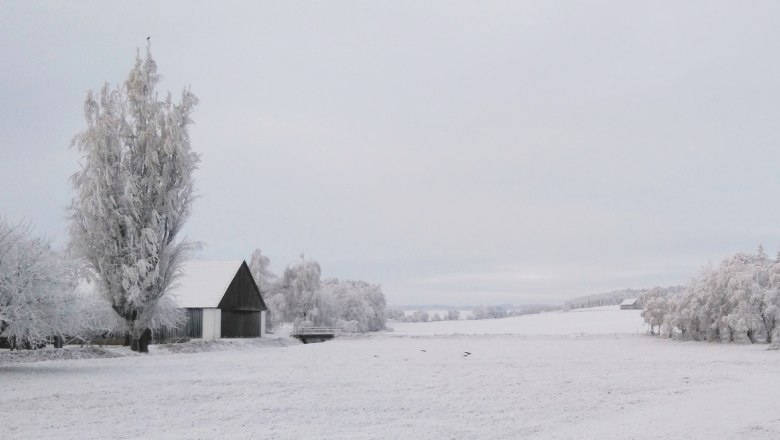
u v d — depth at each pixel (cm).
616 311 16138
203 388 2439
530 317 16375
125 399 2147
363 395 2270
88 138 4200
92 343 5053
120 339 5050
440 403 2089
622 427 1576
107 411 1911
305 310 9250
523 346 5478
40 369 3167
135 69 4341
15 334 2997
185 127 4434
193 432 1588
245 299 6362
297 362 3731
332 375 2950
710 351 4556
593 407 2003
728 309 5606
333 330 8156
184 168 4412
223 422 1736
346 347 5578
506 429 1639
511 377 2870
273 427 1661
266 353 4644
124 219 4203
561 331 8856
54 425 1688
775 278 5209
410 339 7338
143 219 4309
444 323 15488
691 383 2581
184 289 5925
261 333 6744
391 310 18925
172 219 4388
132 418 1795
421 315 19088
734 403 1914
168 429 1633
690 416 1694
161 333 5566
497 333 8706
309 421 1756
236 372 3078
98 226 4184
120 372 3041
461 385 2570
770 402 1900
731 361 3644
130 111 4338
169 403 2070
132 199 4216
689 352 4469
